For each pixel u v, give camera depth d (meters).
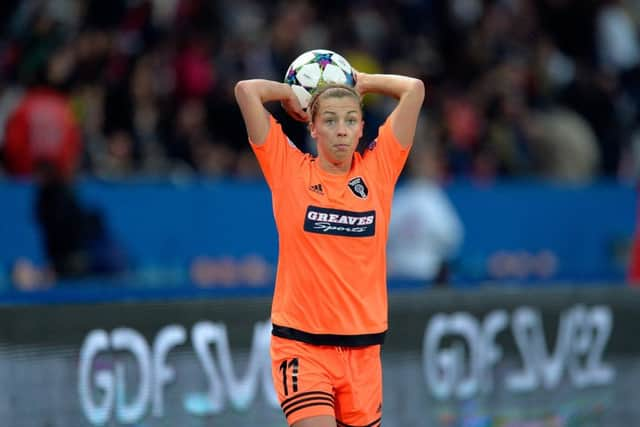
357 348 17.81
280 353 17.80
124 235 34.06
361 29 45.44
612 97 49.88
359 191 18.00
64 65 35.38
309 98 18.55
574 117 48.72
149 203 34.75
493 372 27.62
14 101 35.06
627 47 54.38
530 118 47.31
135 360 23.12
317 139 18.00
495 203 42.34
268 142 18.12
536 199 43.59
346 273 17.73
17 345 21.94
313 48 42.84
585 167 47.09
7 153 33.91
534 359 28.22
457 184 41.28
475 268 41.53
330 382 17.70
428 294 26.86
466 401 27.16
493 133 45.19
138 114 37.09
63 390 22.30
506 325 27.88
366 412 17.97
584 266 45.00
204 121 39.19
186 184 35.66
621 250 45.94
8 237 32.06
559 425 28.48
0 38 36.94
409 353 26.45
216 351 24.14
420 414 26.45
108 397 22.77
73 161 34.12
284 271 17.98
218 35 41.78
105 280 33.09
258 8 44.00
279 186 18.03
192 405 23.72
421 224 36.97
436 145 42.69
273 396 24.91
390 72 44.31
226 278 36.50
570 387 28.73
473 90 46.97
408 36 47.53
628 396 29.56
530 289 28.36
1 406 21.66
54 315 22.34
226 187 36.66
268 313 24.92
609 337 29.45
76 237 32.56
